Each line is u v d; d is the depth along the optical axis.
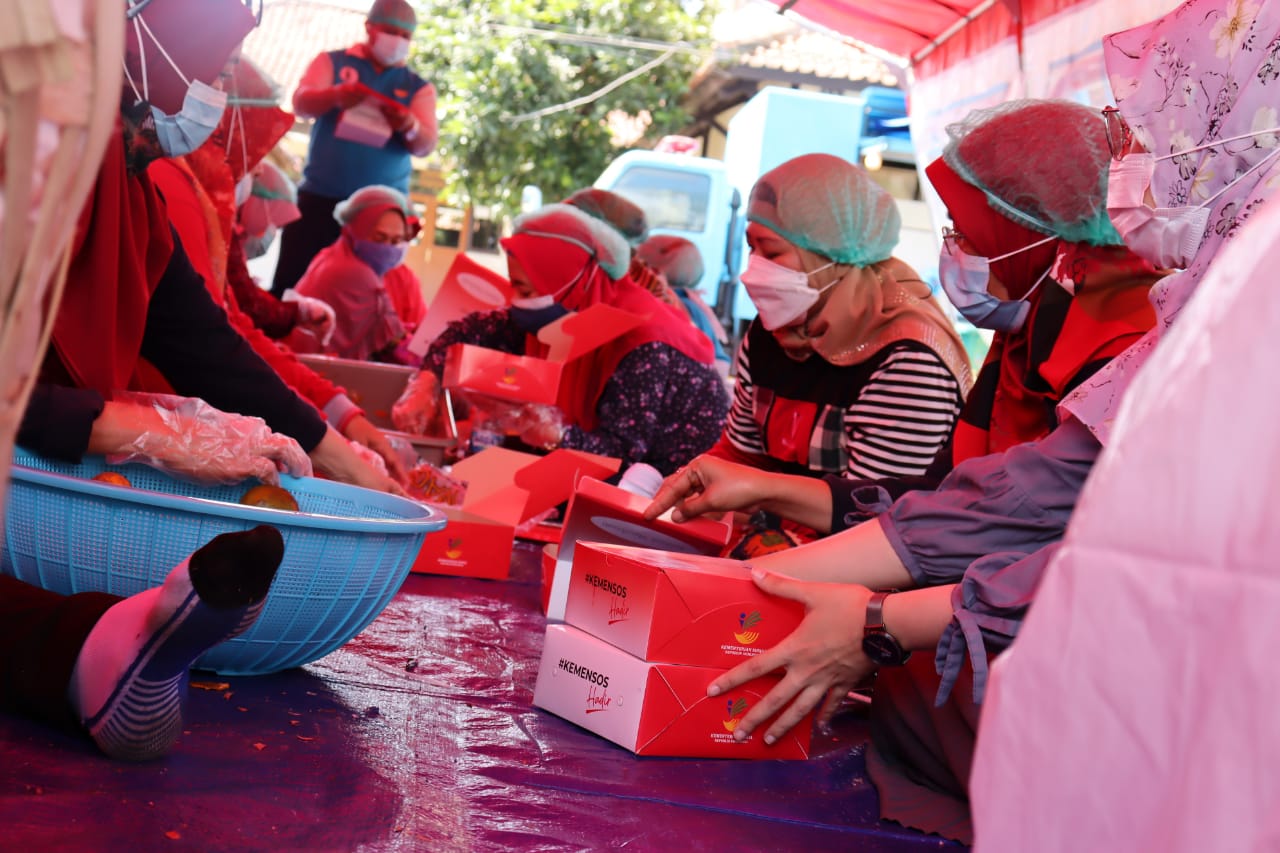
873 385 2.70
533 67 13.30
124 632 1.19
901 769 1.65
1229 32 1.46
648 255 6.38
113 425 1.66
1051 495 1.62
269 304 4.24
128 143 1.83
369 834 1.15
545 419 3.63
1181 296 1.47
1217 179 1.46
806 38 10.40
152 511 1.44
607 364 3.79
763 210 2.72
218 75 1.84
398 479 2.77
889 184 10.06
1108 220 1.96
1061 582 0.55
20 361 0.48
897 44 5.33
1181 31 1.51
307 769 1.29
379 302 5.72
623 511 2.13
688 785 1.48
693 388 3.78
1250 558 0.48
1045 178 1.99
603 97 13.48
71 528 1.46
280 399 2.16
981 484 1.68
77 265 1.80
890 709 1.65
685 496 2.07
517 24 13.24
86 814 1.07
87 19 0.46
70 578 1.49
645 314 3.80
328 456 2.21
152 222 1.98
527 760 1.46
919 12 4.89
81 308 1.80
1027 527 1.62
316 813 1.17
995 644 1.48
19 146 0.45
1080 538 0.55
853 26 5.27
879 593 1.57
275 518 1.46
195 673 1.59
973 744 1.52
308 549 1.51
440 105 13.23
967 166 2.07
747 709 1.62
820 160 2.73
